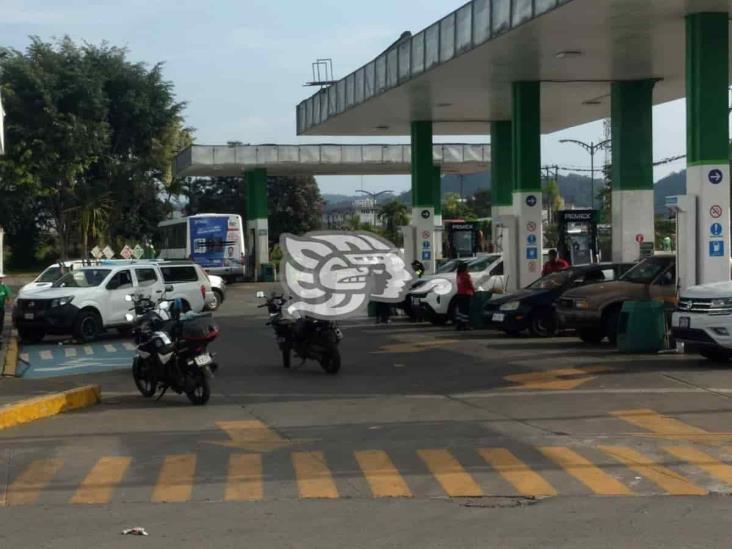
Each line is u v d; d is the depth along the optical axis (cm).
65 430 1182
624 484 863
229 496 838
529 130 2606
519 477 891
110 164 5875
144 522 752
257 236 5344
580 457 973
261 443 1075
